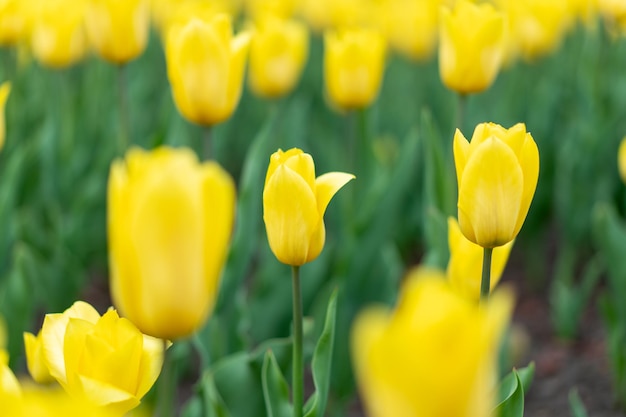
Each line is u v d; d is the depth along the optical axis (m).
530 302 5.61
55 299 4.52
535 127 5.59
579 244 5.92
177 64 3.01
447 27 3.19
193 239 1.34
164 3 7.21
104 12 3.63
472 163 1.84
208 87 3.01
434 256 3.45
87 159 5.78
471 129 5.75
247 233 3.52
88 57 7.55
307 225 1.87
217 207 1.35
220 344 3.35
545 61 6.91
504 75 6.86
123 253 1.36
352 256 4.08
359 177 4.81
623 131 5.50
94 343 1.51
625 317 4.16
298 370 2.11
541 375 4.62
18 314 3.57
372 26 8.04
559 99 6.11
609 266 4.11
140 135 6.59
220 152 6.24
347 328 4.09
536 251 5.74
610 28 5.27
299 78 7.65
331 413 4.19
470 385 0.94
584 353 4.84
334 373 4.07
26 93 5.91
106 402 1.47
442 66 3.28
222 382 2.75
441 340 0.91
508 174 1.83
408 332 0.91
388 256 4.17
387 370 0.92
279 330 4.09
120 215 1.34
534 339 5.07
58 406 1.08
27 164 5.16
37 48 4.76
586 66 5.47
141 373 1.60
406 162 4.12
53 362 1.62
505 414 2.07
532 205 5.61
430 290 0.93
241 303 3.59
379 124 7.08
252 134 7.14
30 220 4.72
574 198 5.23
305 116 6.29
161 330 1.42
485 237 1.89
